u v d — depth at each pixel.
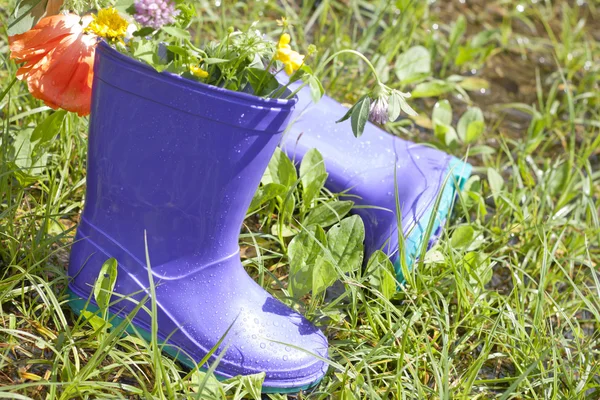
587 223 1.85
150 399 1.09
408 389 1.27
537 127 2.20
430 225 1.47
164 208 1.18
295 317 1.28
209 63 1.17
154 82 1.10
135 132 1.15
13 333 1.18
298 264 1.40
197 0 1.19
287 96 1.23
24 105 1.70
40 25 1.25
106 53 1.14
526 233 1.76
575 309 1.54
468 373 1.32
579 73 2.75
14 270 1.31
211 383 1.15
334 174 1.63
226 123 1.11
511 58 2.77
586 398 1.35
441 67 2.58
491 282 1.66
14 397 1.04
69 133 1.55
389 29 2.41
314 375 1.24
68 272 1.29
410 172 1.65
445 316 1.38
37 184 1.54
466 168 1.77
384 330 1.34
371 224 1.56
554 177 1.98
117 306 1.24
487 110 2.42
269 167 1.58
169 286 1.22
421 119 2.21
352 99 2.16
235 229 1.23
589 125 2.42
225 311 1.22
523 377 1.18
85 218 1.27
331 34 2.49
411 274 1.47
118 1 1.16
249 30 1.20
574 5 3.25
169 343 1.23
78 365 1.16
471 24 2.90
